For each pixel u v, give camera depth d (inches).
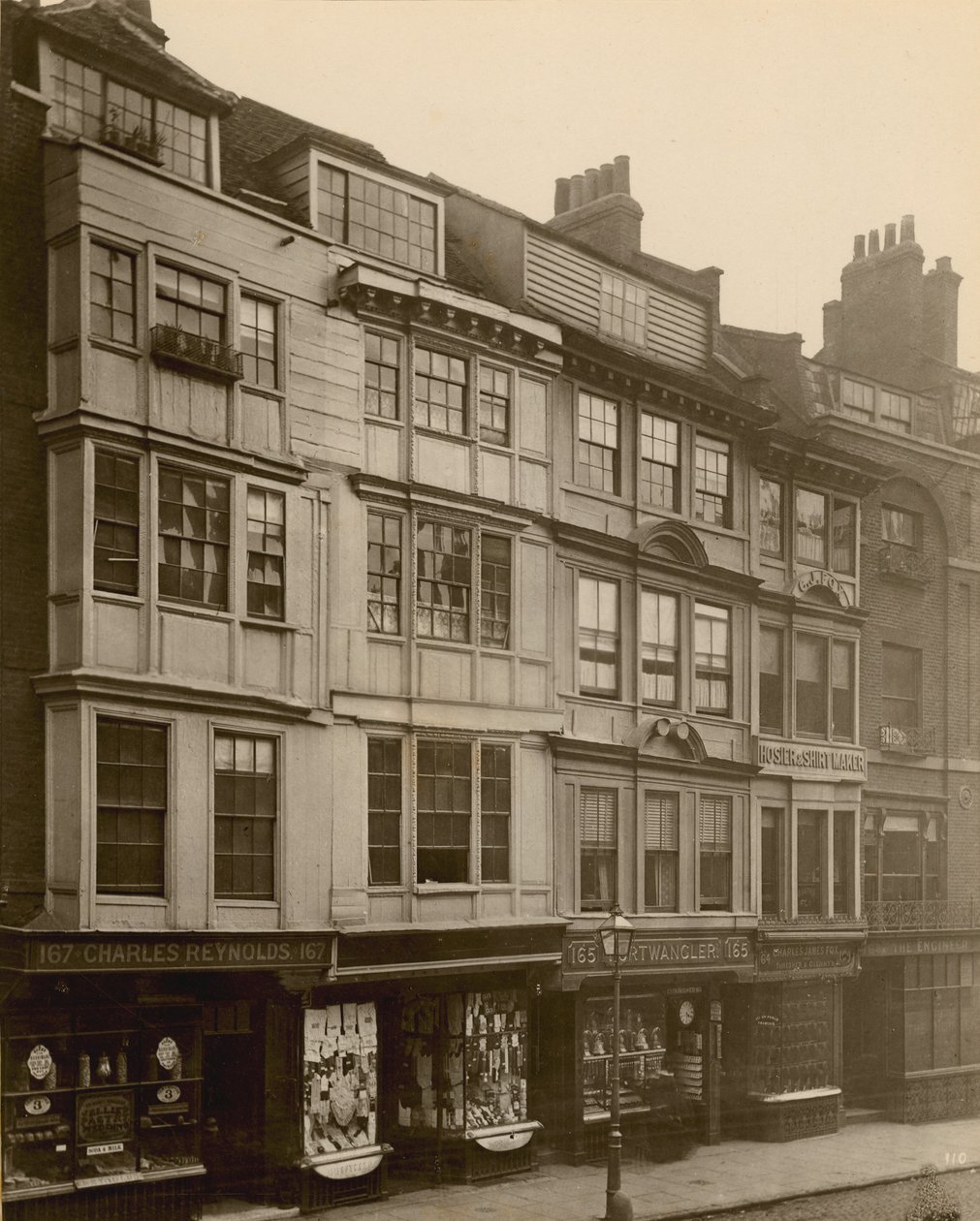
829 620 1115.9
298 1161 723.4
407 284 805.9
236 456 711.7
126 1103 663.8
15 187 672.4
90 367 659.4
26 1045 636.1
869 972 1148.5
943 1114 1148.5
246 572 716.7
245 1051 750.5
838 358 1366.9
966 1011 1187.3
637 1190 820.6
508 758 852.6
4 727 642.2
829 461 1114.7
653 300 1056.2
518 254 936.3
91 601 649.0
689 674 985.5
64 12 708.0
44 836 648.4
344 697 761.0
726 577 1014.4
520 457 877.8
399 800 791.1
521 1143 836.0
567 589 904.9
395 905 778.8
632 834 928.3
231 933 682.8
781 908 1046.4
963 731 1242.0
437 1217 727.7
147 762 669.9
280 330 750.5
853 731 1127.0
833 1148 984.9
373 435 796.6
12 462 657.0
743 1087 1007.6
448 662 819.4
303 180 802.8
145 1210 663.1
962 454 1264.8
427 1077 819.4
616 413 959.6
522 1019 857.5
